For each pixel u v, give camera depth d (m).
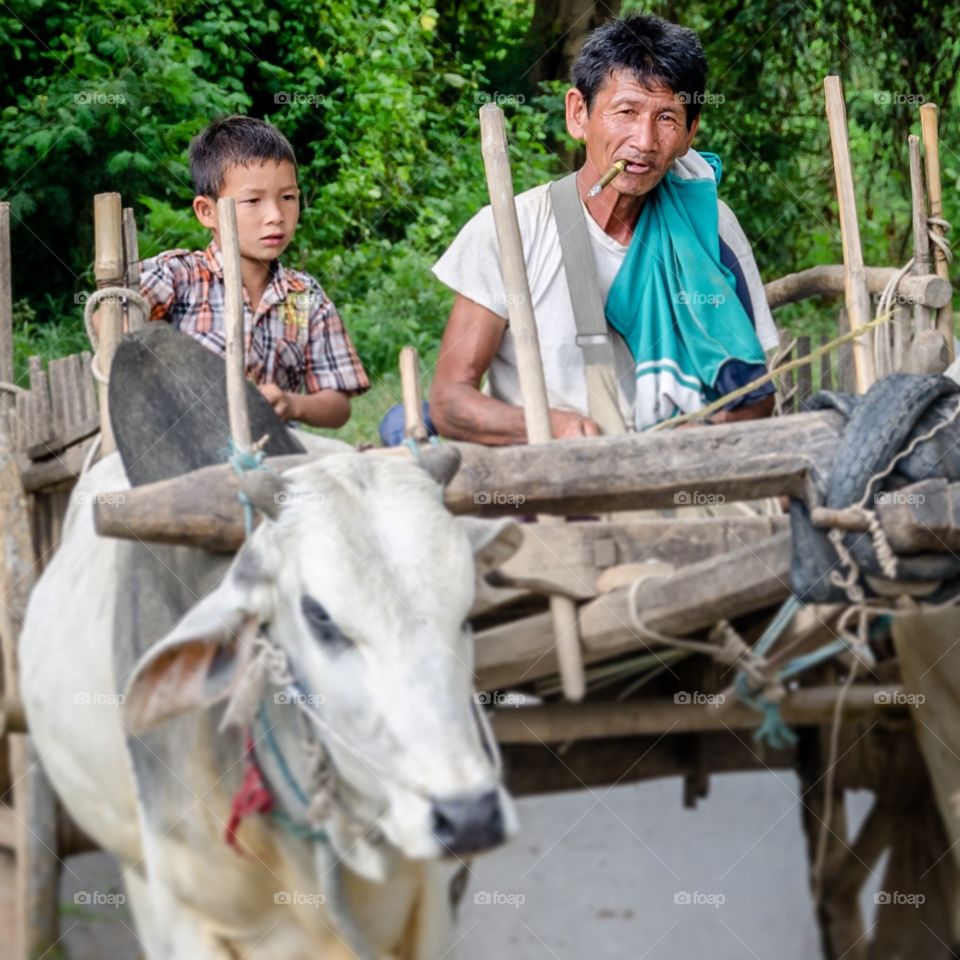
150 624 2.84
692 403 3.69
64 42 9.11
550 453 2.71
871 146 9.34
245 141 4.04
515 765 3.07
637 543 2.83
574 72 3.89
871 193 9.37
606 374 3.73
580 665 2.76
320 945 2.73
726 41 9.04
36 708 3.29
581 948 3.08
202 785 2.71
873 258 9.27
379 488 2.47
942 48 8.97
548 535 2.80
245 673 2.48
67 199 8.66
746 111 9.07
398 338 8.21
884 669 3.26
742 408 3.75
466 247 3.86
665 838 3.35
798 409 4.54
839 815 3.24
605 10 8.83
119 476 3.25
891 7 8.91
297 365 4.11
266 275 4.13
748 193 9.09
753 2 8.93
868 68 9.02
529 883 3.24
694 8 9.06
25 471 3.87
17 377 7.85
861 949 3.22
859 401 2.74
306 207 9.15
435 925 2.80
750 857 3.31
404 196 9.46
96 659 3.04
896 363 3.59
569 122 3.94
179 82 8.98
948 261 3.69
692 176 3.96
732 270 3.99
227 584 2.48
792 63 9.02
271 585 2.45
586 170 3.88
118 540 3.02
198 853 2.73
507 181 3.20
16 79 9.12
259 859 2.70
